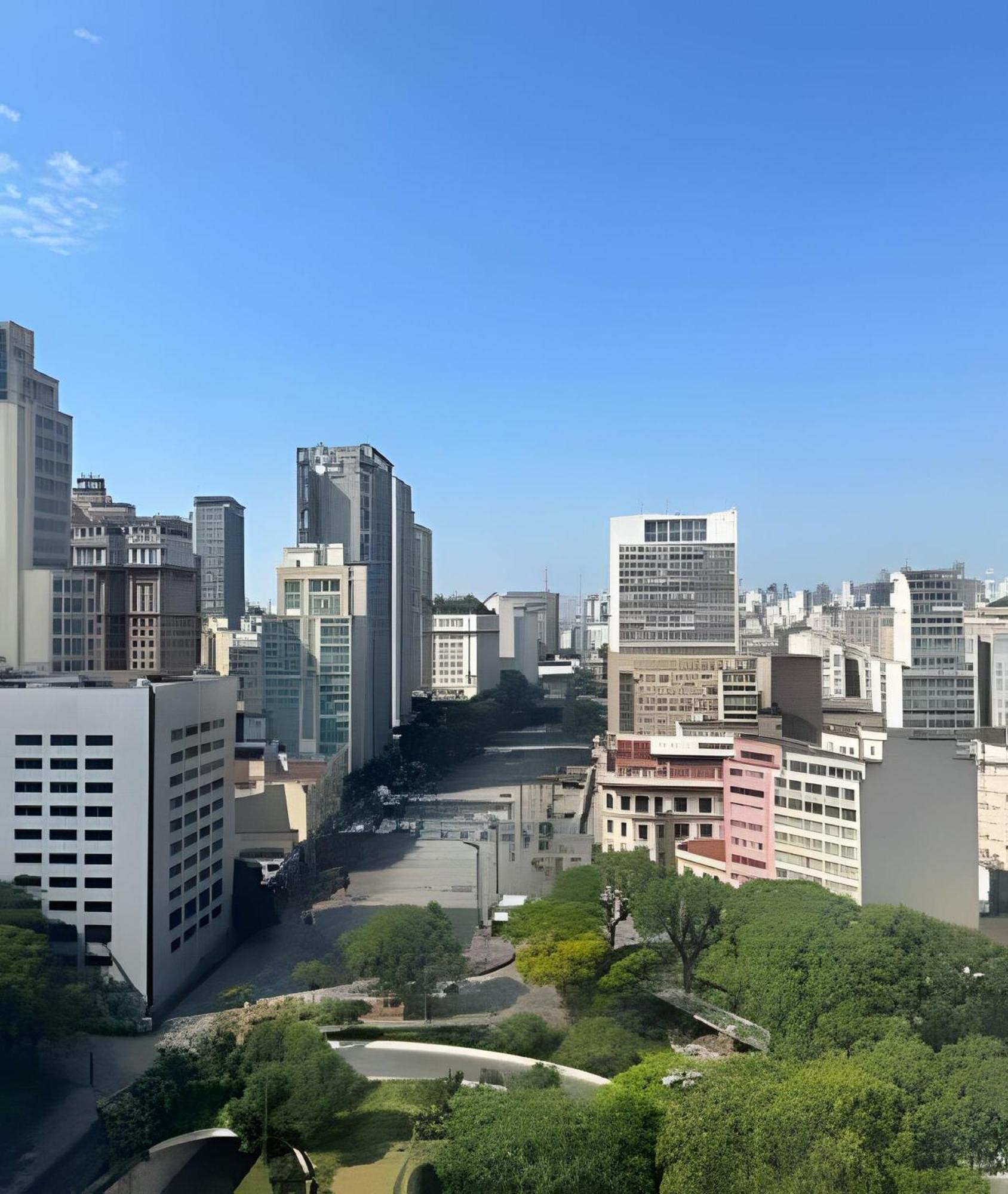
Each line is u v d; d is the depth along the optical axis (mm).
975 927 190125
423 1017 169000
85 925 183500
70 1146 136125
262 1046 148750
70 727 184375
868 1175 121812
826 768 195750
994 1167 127562
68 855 184250
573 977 176250
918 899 189625
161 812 188375
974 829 190375
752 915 176500
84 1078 153125
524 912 199375
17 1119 141750
